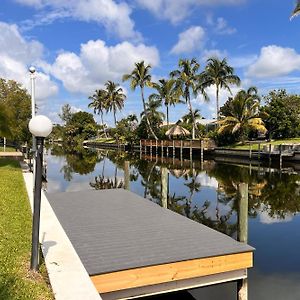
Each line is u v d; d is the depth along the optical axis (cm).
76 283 423
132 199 1051
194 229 724
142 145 4794
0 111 2175
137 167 2962
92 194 1137
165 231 709
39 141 452
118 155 4450
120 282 516
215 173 2425
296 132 3984
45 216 738
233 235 999
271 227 1098
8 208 831
